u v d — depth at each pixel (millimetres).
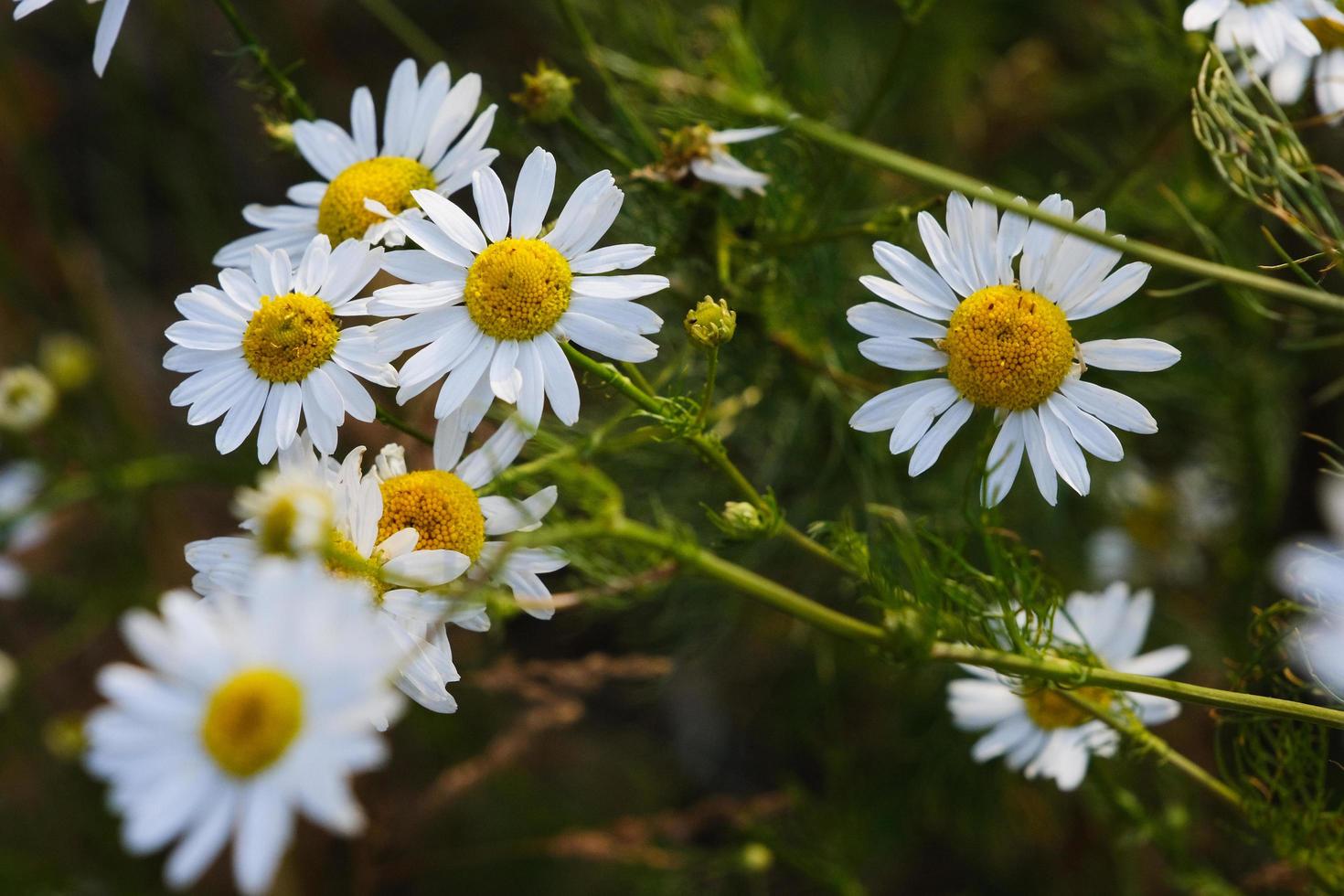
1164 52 527
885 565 470
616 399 524
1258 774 458
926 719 558
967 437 545
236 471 527
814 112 534
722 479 540
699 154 473
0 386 550
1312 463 541
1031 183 568
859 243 555
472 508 433
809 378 533
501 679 519
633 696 570
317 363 438
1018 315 431
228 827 393
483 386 436
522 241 435
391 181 454
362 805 572
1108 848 553
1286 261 449
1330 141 510
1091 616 466
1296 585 451
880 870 577
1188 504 556
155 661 395
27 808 586
